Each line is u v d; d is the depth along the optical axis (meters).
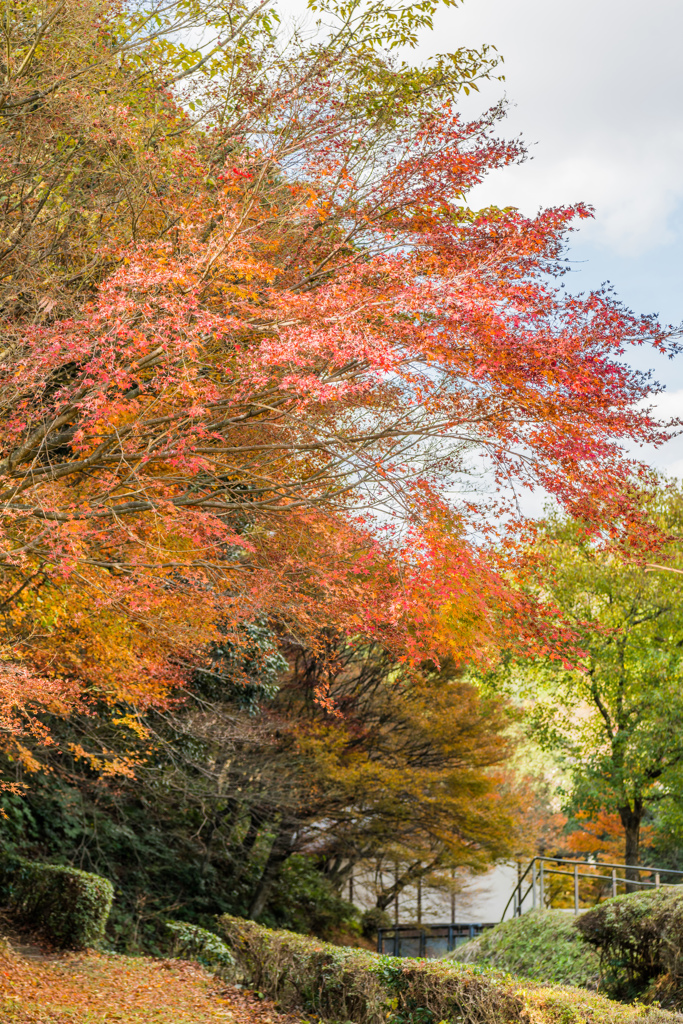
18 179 7.10
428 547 5.84
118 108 6.73
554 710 20.33
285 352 5.43
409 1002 8.02
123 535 6.76
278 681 17.11
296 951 9.81
